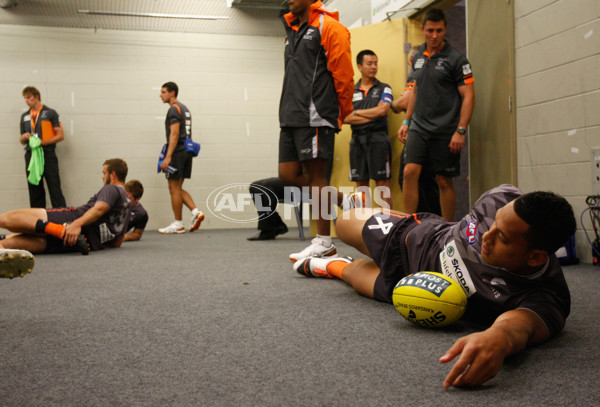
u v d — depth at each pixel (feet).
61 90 23.67
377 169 15.21
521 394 3.49
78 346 4.79
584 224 10.41
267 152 25.88
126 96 24.32
